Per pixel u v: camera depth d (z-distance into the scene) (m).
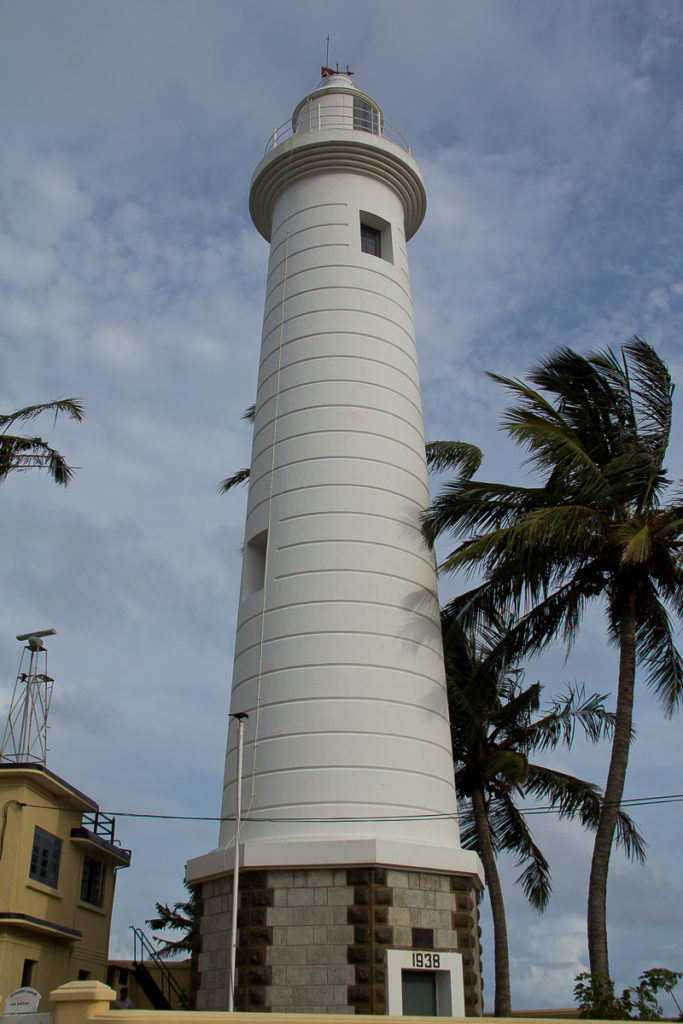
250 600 21.42
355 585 20.50
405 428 23.12
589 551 21.70
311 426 22.34
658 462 21.64
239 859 18.22
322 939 17.30
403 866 17.83
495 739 28.66
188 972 37.69
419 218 27.95
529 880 29.17
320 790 18.62
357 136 25.48
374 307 24.06
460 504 21.77
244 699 20.36
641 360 22.00
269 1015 10.71
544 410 21.88
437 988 17.75
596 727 27.33
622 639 21.09
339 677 19.58
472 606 22.67
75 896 28.27
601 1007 16.70
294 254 25.03
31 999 15.66
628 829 26.55
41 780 25.36
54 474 23.08
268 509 22.02
